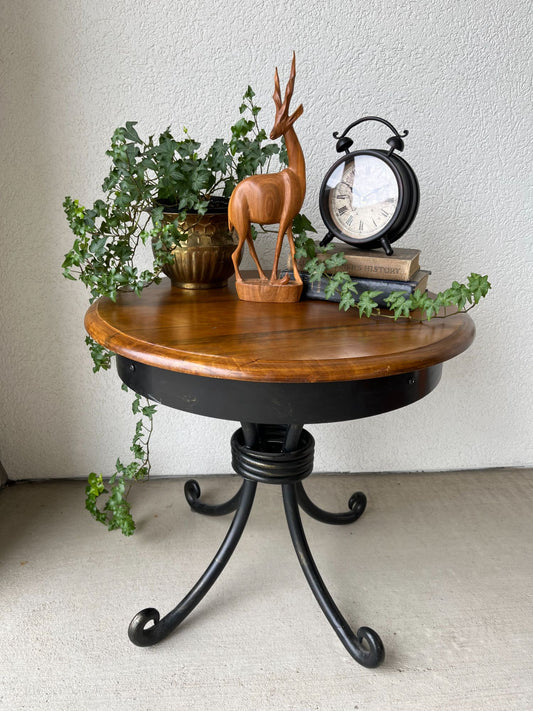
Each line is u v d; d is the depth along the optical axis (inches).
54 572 55.6
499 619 51.4
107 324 40.5
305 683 45.0
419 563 58.4
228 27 56.8
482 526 64.4
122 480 60.3
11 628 49.0
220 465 72.6
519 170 62.8
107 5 55.4
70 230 61.9
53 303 64.5
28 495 68.2
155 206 48.1
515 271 66.5
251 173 49.6
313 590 49.3
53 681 44.4
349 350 35.5
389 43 58.0
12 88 57.1
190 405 37.2
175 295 49.0
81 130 58.9
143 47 56.9
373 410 36.8
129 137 44.3
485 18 57.6
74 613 50.8
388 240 46.1
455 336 39.5
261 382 35.1
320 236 63.2
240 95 58.9
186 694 43.8
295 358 33.9
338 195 48.3
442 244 64.9
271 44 57.6
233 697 43.7
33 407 68.4
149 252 62.4
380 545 61.0
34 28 55.4
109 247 46.8
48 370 67.1
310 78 58.7
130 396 68.8
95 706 42.6
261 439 48.6
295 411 35.7
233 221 44.9
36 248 62.4
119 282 45.0
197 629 49.8
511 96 60.2
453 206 63.6
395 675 45.8
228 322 41.2
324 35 57.5
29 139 58.8
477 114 60.6
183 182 46.1
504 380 71.2
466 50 58.5
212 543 60.6
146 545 59.9
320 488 71.0
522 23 57.9
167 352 35.2
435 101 59.9
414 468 74.1
